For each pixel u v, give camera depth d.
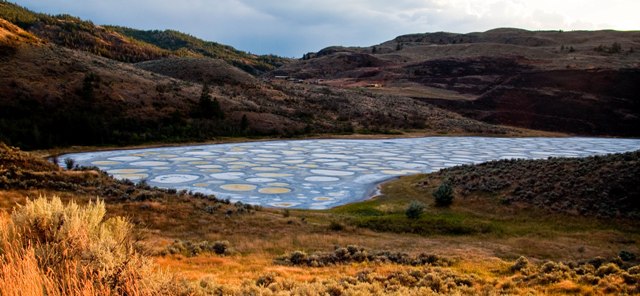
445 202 35.22
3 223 7.52
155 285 6.36
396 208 35.16
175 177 49.47
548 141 108.75
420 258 19.09
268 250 21.09
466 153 79.31
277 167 58.59
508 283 13.51
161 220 25.91
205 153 69.00
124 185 34.22
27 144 62.72
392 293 10.46
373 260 18.62
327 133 100.50
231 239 23.39
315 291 9.89
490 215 32.06
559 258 21.69
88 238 7.20
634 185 32.25
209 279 10.20
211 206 30.02
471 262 18.97
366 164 63.47
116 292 5.79
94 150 66.62
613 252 23.02
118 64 116.75
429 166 63.16
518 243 24.80
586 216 30.20
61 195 27.83
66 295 5.49
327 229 27.14
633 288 12.08
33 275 5.25
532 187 36.12
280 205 38.59
